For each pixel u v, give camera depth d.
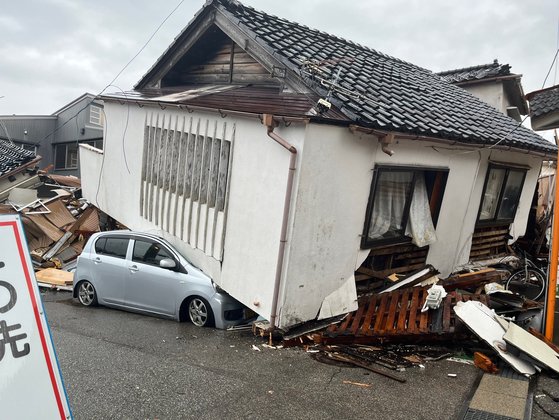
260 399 4.75
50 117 31.48
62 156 31.80
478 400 4.66
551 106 6.08
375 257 8.08
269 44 7.91
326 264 6.85
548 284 6.04
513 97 15.98
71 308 8.93
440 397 4.80
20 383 2.38
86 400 4.65
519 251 12.34
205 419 4.34
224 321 7.40
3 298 2.40
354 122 6.19
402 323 6.37
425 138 7.05
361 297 7.45
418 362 5.78
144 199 10.52
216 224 7.80
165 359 5.88
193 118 8.48
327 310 6.94
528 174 11.34
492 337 5.64
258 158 6.89
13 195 17.77
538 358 5.19
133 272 8.27
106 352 6.14
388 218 7.77
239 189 7.29
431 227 8.48
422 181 8.30
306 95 7.18
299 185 6.19
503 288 7.97
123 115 11.32
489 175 9.74
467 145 8.02
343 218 6.89
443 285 7.68
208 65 10.36
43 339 2.50
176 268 7.88
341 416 4.41
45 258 13.90
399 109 7.33
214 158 7.87
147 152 10.30
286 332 6.63
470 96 12.71
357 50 11.09
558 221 5.93
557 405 4.54
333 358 5.94
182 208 8.82
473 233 9.89
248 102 7.58
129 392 4.86
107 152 12.33
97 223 14.38
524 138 9.85
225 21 8.70
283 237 6.36
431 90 10.43
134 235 8.62
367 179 7.07
